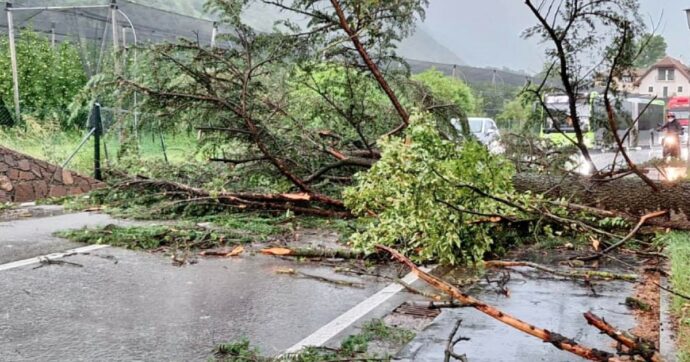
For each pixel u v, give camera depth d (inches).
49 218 399.5
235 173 405.4
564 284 248.7
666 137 854.5
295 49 396.2
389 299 229.5
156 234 322.0
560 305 218.4
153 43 398.3
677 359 159.9
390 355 167.3
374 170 296.7
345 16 391.5
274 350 175.9
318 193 399.9
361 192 311.6
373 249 283.3
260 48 391.2
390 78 431.2
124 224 373.7
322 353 170.4
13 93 788.6
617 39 307.7
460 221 278.2
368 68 408.5
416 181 275.9
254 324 199.0
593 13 302.7
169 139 510.6
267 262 287.4
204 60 382.6
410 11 401.1
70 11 764.6
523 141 406.6
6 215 412.5
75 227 363.6
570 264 280.8
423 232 284.0
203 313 209.6
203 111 388.5
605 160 722.2
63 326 193.8
